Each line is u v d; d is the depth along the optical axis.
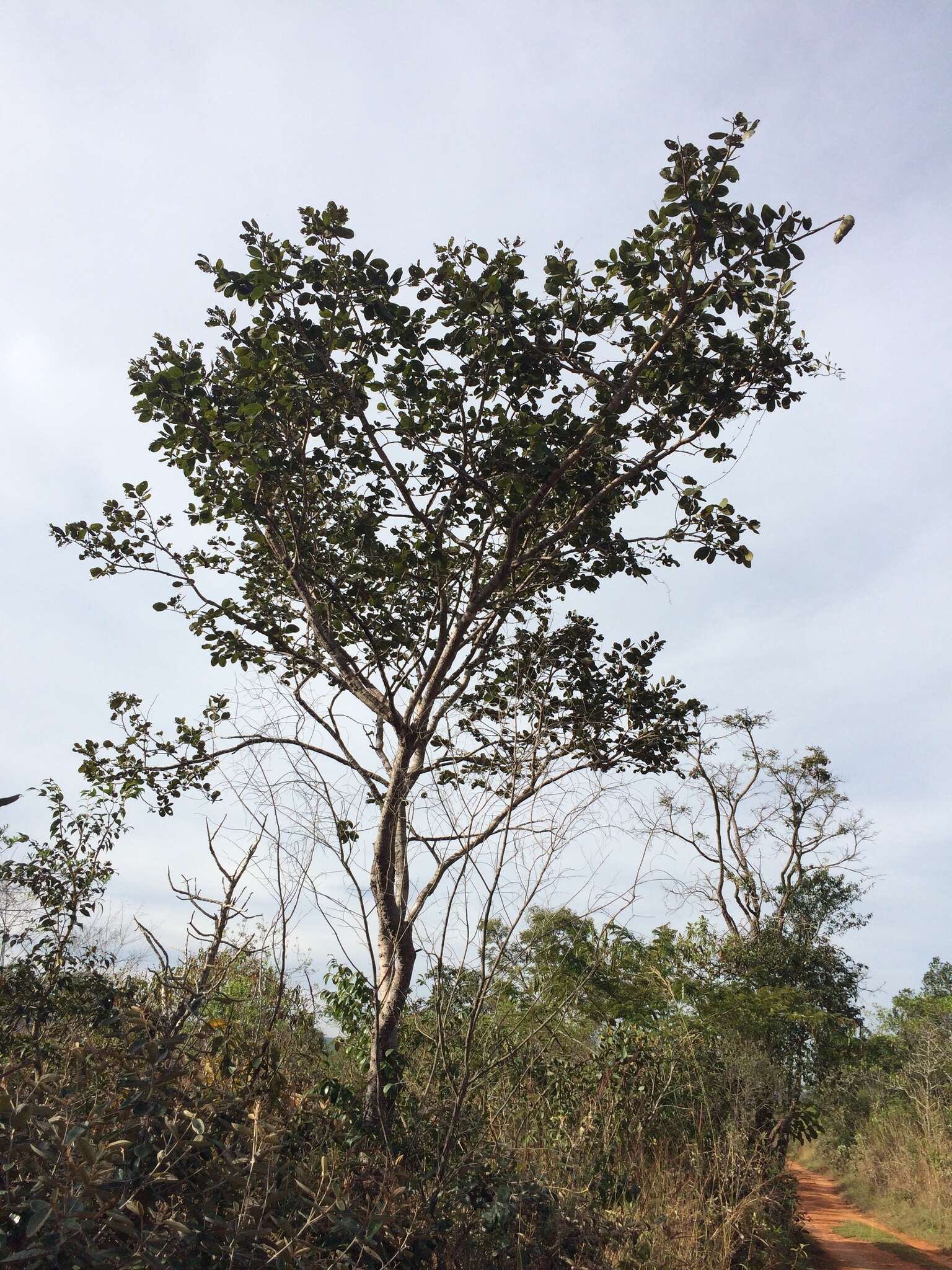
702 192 7.63
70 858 8.34
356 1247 4.41
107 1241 3.27
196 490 10.30
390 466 9.21
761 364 8.53
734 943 22.52
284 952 5.38
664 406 8.95
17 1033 6.68
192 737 10.77
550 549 10.12
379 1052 6.77
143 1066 4.02
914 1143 19.28
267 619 11.60
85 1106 3.95
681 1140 10.55
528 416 8.89
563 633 10.70
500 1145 6.20
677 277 8.01
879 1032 27.56
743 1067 11.90
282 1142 4.45
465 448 8.91
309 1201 4.16
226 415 8.91
